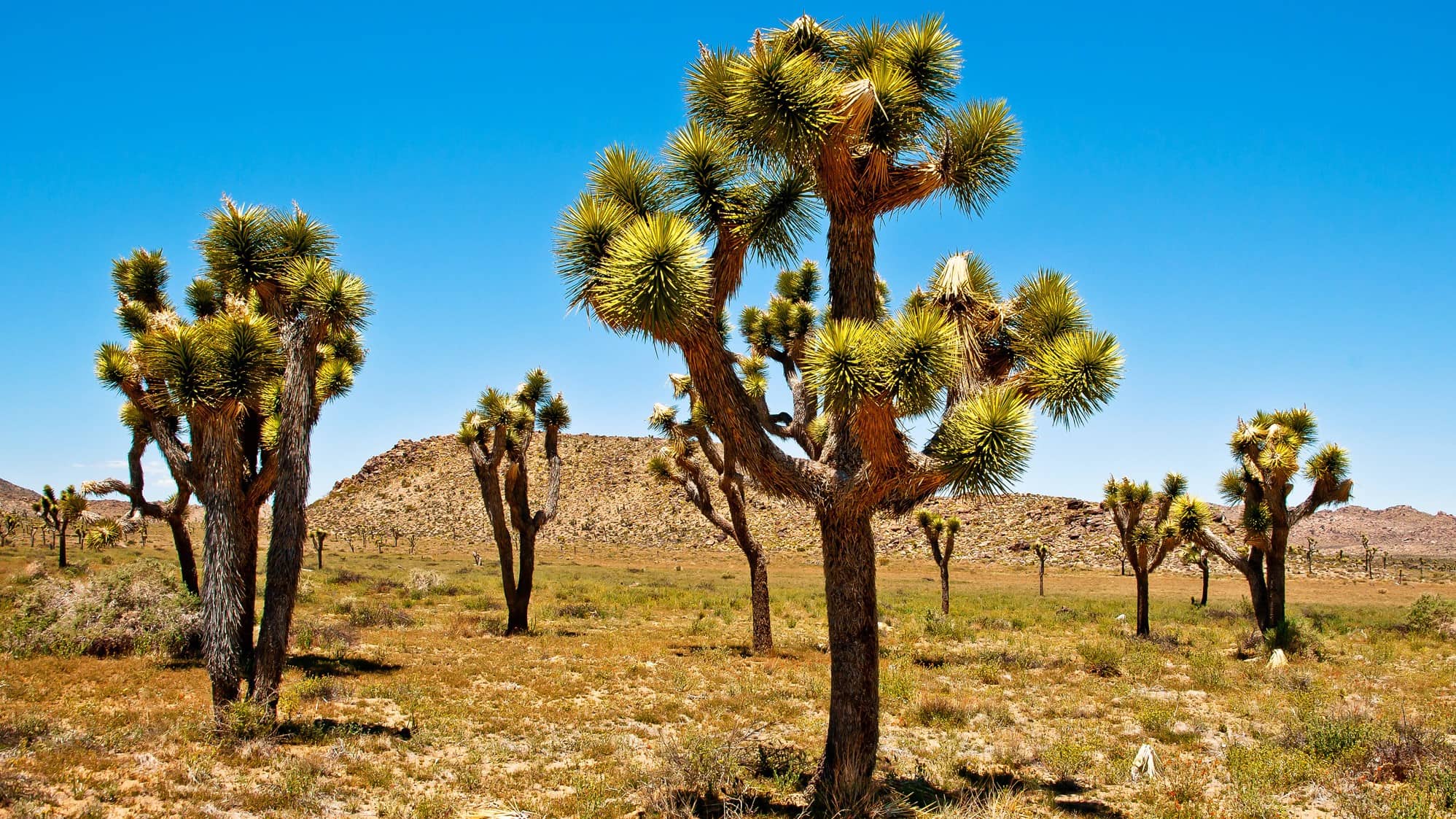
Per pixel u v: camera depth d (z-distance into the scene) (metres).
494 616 24.48
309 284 9.34
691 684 13.83
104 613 14.58
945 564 29.72
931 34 7.27
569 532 97.31
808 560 79.06
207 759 7.85
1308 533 171.75
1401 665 18.23
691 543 91.38
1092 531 78.44
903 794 7.79
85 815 6.16
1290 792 8.45
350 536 94.31
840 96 6.39
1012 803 7.51
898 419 6.09
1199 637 23.72
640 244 5.91
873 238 7.28
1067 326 7.18
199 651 14.55
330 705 10.98
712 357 6.57
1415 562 102.00
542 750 9.27
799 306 13.00
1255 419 20.58
